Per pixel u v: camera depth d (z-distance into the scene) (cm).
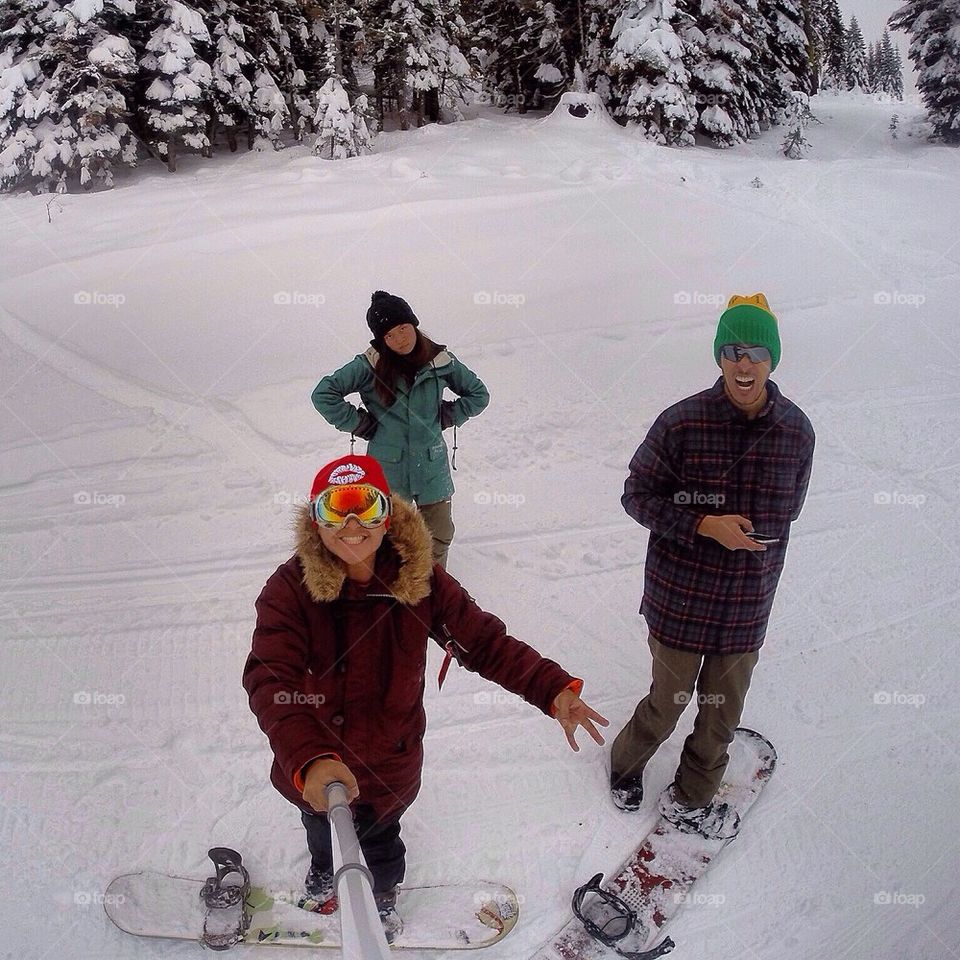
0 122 1703
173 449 565
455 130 2022
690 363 723
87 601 413
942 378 683
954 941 254
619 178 1441
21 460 550
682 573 254
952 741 332
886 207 1312
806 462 248
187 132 1883
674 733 332
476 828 290
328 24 2067
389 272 985
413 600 198
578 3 2036
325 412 355
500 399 649
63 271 1026
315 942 245
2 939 249
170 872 270
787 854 282
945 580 435
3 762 314
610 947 246
